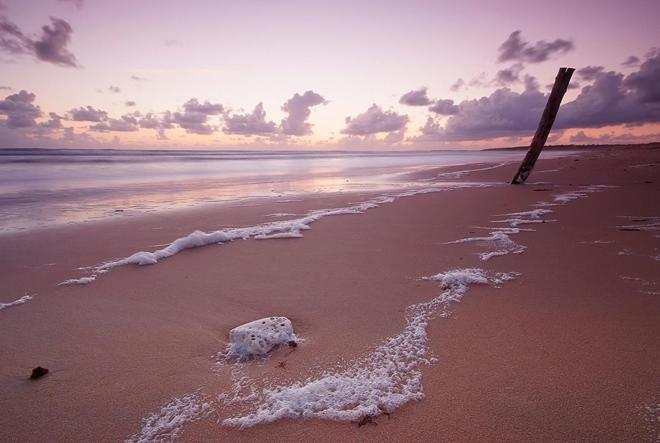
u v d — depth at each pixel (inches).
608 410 76.9
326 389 85.0
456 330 110.4
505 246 191.2
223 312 127.3
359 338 108.1
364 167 1009.5
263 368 95.0
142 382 90.8
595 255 171.5
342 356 99.2
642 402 78.7
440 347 101.7
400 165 1103.0
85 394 87.0
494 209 294.8
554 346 100.5
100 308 131.3
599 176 487.5
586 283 140.6
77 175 675.4
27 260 184.2
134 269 170.4
